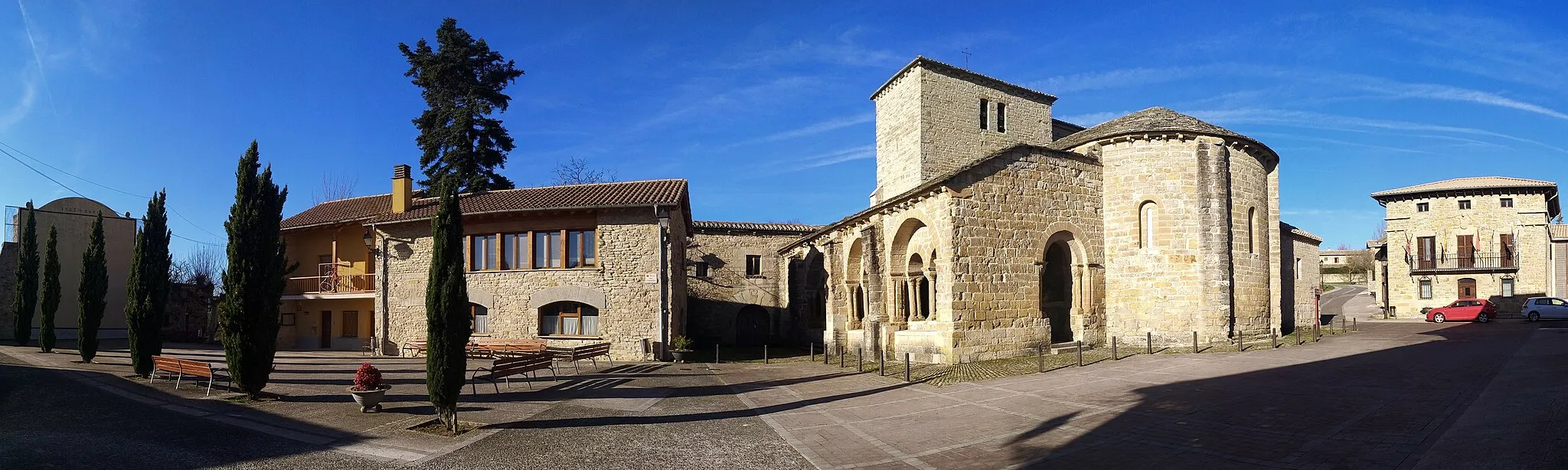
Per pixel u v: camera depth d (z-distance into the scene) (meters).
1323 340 22.27
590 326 24.72
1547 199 35.66
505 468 9.40
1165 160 21.69
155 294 17.62
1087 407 12.34
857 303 27.14
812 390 16.64
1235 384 13.87
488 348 23.02
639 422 12.59
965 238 19.78
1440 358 16.14
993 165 20.53
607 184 27.98
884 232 24.06
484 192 28.94
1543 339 20.08
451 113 39.19
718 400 15.27
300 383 16.92
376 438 11.08
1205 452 8.98
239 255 14.42
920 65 26.73
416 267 25.94
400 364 21.83
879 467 9.35
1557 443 7.68
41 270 32.50
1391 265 38.16
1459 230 36.41
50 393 14.42
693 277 35.19
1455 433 8.72
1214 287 21.12
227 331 14.33
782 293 36.41
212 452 10.06
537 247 25.28
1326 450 8.60
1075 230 21.91
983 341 19.78
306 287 28.66
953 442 10.52
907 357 17.33
